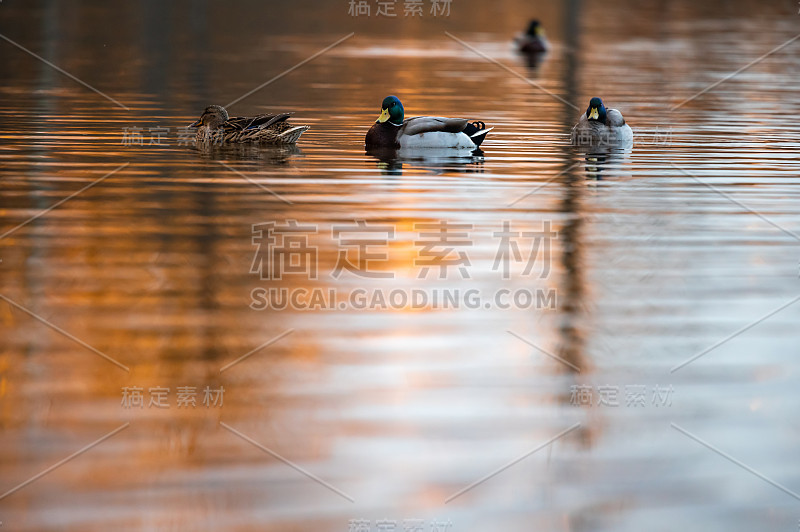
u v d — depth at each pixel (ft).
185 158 62.03
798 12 260.01
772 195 54.70
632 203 52.34
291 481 24.91
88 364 30.76
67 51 133.69
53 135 68.95
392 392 29.58
